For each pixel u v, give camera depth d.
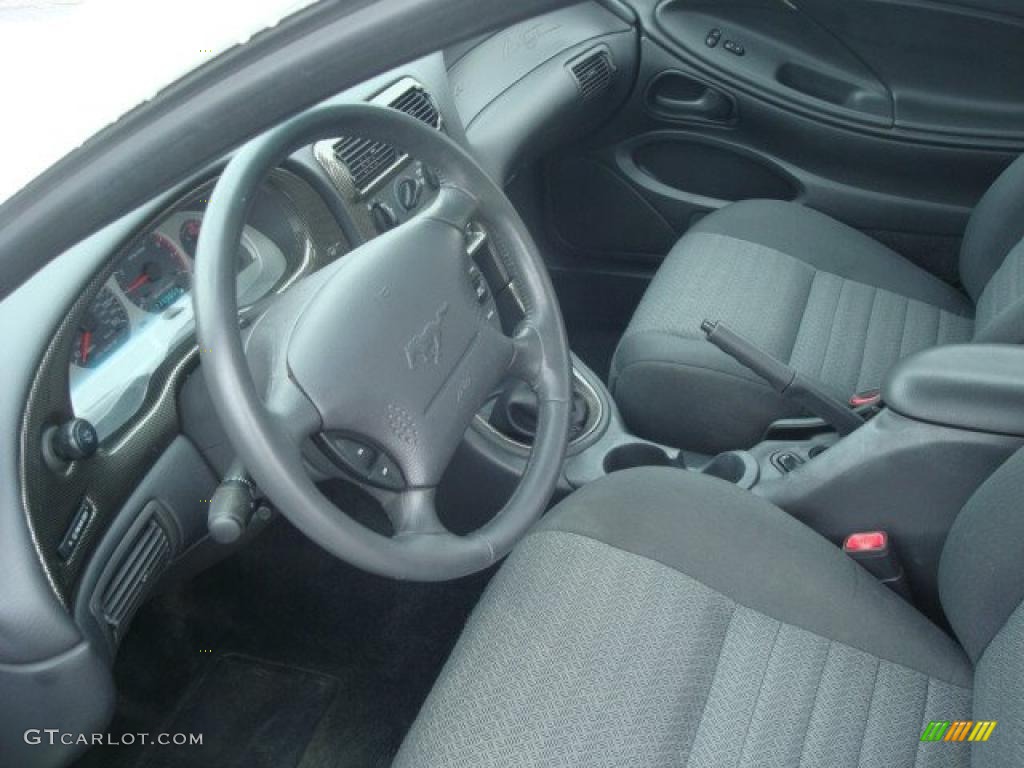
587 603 1.16
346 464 1.09
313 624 1.85
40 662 1.07
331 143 1.47
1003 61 1.93
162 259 1.33
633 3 2.08
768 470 1.53
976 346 1.25
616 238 2.31
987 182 2.01
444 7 0.78
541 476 1.23
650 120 2.16
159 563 1.31
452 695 1.09
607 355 2.36
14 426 1.05
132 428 1.24
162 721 1.71
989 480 1.11
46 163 0.79
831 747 1.06
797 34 2.04
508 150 1.90
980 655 1.08
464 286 1.22
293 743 1.69
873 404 1.46
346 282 1.11
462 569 1.11
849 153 2.06
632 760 1.02
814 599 1.18
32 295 1.11
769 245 1.82
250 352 1.12
